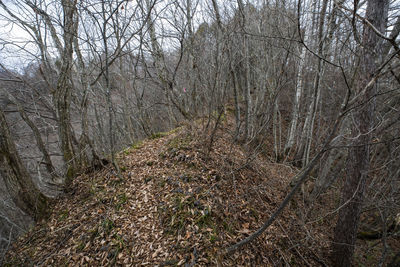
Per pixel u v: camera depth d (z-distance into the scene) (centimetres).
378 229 543
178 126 872
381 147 564
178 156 552
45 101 677
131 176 517
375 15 296
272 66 782
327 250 461
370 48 305
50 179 524
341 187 644
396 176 472
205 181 482
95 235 392
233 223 414
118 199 459
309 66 697
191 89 755
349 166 371
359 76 326
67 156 554
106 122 915
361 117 336
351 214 378
